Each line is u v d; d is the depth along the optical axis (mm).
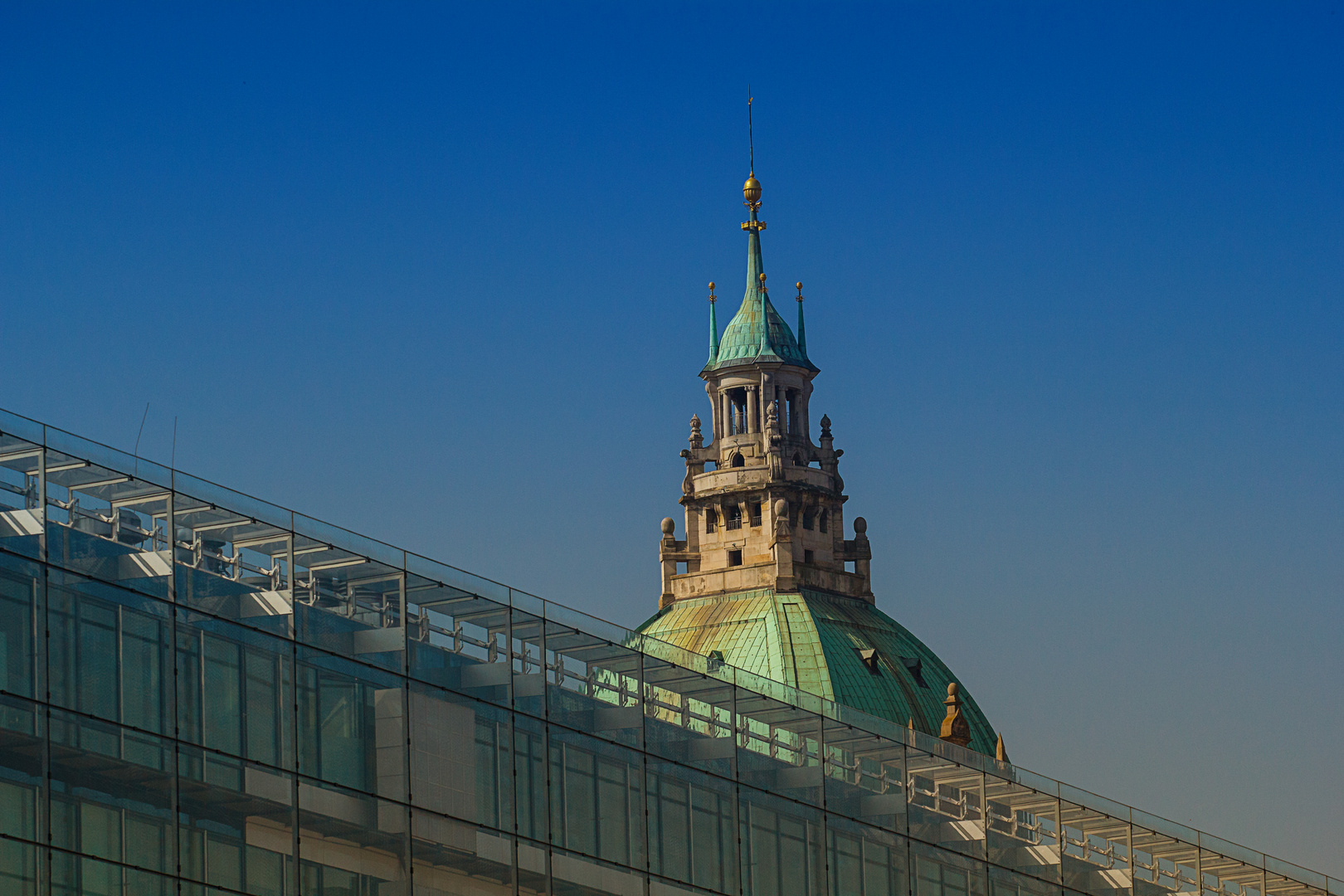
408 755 90625
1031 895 120250
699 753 103500
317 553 89250
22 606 79000
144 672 82188
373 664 90125
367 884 88250
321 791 87250
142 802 81188
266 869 84812
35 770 78188
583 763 97938
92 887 79188
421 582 92750
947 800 116500
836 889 108875
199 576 84812
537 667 96812
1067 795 124312
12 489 79812
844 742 110875
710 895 102250
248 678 85625
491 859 93188
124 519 82938
